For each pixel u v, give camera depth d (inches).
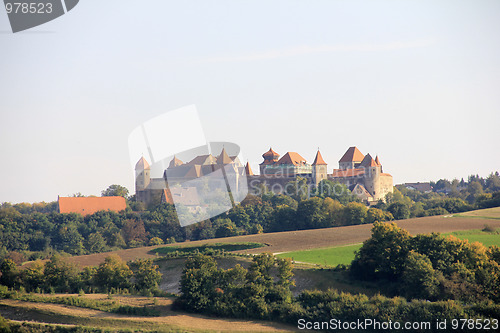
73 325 3848.4
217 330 3732.8
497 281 4439.0
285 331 3764.8
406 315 3833.7
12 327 3693.4
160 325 3865.7
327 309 4047.7
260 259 4790.8
